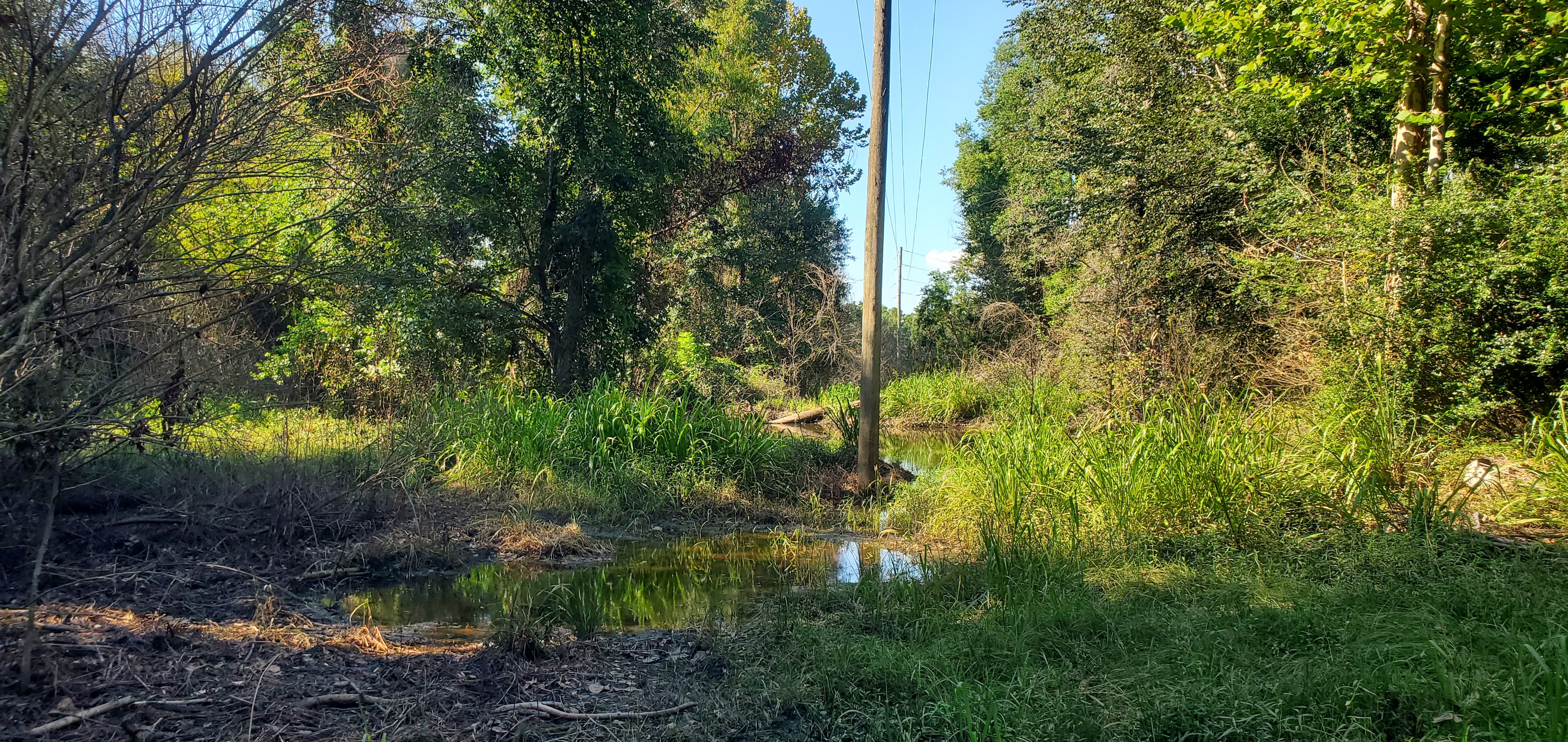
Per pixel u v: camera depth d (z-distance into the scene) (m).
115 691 3.13
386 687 3.60
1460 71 9.41
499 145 13.50
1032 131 18.22
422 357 12.94
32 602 3.12
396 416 10.07
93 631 3.67
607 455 9.55
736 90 29.95
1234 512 6.29
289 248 5.91
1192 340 11.63
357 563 6.09
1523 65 8.94
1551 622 3.74
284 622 4.52
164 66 4.23
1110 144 14.22
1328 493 6.30
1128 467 6.93
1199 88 13.48
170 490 5.94
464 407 10.08
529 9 13.52
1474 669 3.37
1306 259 9.00
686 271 27.19
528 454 9.18
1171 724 3.21
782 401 25.64
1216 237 12.87
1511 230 7.21
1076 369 14.30
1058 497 7.11
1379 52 9.05
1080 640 4.25
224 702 3.22
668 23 15.11
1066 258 16.73
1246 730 3.11
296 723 3.13
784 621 4.80
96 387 4.36
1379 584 4.81
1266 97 11.01
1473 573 4.69
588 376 14.28
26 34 3.49
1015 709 3.38
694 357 21.44
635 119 14.97
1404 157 8.96
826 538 8.06
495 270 14.40
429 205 10.34
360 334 12.28
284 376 11.22
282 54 4.67
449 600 5.54
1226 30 10.30
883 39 10.32
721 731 3.47
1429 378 7.46
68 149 3.69
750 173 23.28
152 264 4.54
